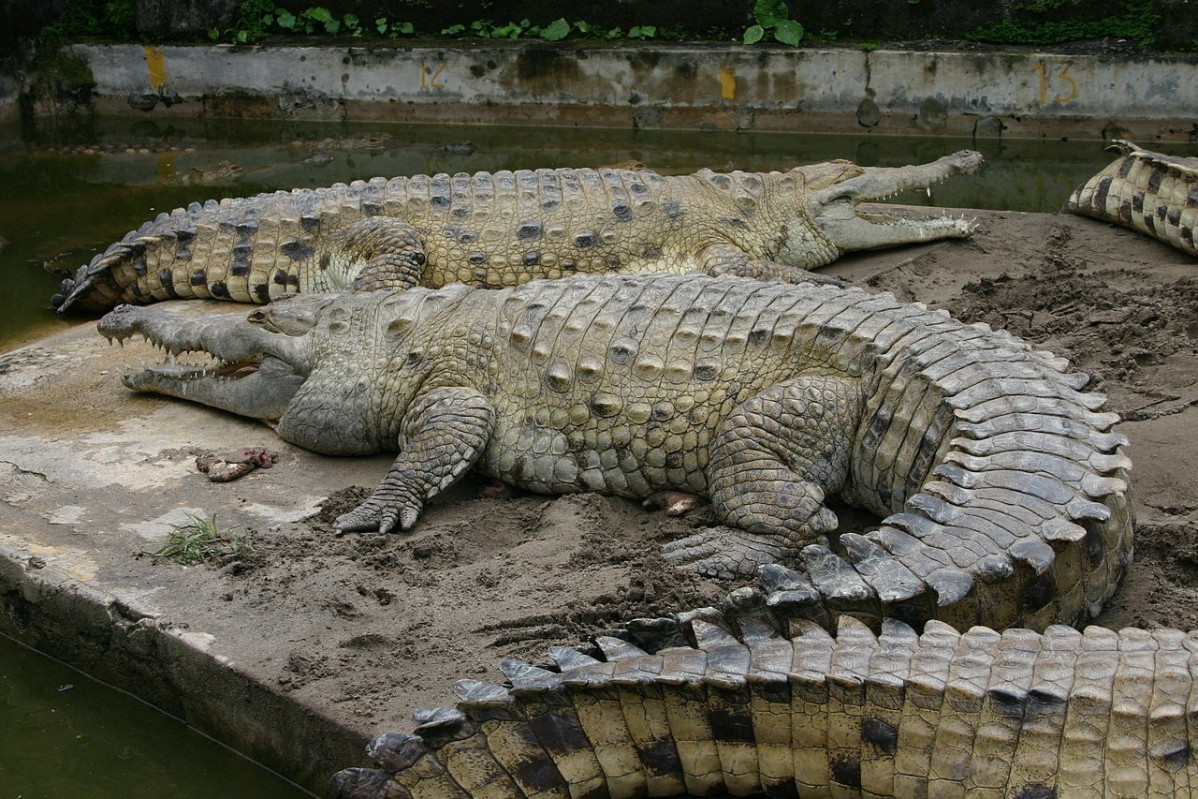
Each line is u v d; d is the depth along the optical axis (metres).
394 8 14.02
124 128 13.47
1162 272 7.16
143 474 5.41
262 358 5.78
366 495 5.19
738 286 5.23
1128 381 5.71
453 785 3.21
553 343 5.14
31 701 4.49
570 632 4.05
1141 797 2.80
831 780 3.12
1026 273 7.30
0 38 13.77
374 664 3.95
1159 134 11.85
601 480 5.05
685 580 4.33
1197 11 11.76
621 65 12.95
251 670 3.96
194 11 14.14
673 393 4.92
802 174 7.98
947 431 4.40
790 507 4.58
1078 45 12.21
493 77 13.28
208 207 7.79
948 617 3.56
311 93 13.74
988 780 2.93
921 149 11.87
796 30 12.85
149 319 6.13
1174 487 4.72
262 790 3.99
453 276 7.44
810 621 3.38
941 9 12.64
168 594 4.42
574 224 7.47
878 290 7.39
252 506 5.12
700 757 3.21
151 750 4.24
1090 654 3.07
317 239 7.50
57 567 4.62
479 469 5.30
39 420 6.02
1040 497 3.87
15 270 8.63
